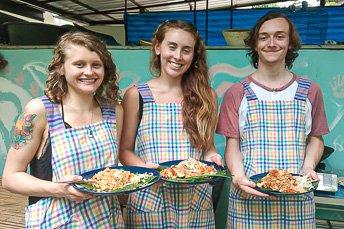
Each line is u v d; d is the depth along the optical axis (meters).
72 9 7.44
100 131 1.42
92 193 1.25
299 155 1.70
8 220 2.60
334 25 4.70
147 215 1.59
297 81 1.74
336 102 2.72
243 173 1.66
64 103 1.37
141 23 5.71
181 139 1.66
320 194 2.00
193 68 1.71
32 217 1.34
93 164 1.38
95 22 8.66
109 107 1.50
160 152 1.65
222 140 2.93
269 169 1.70
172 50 1.59
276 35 1.64
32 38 3.73
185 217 1.61
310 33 3.92
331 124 2.76
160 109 1.65
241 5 7.02
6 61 3.48
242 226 1.71
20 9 6.84
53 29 3.86
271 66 1.70
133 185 1.34
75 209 1.33
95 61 1.33
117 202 1.48
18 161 1.33
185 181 1.47
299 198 1.66
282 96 1.71
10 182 1.32
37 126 1.32
